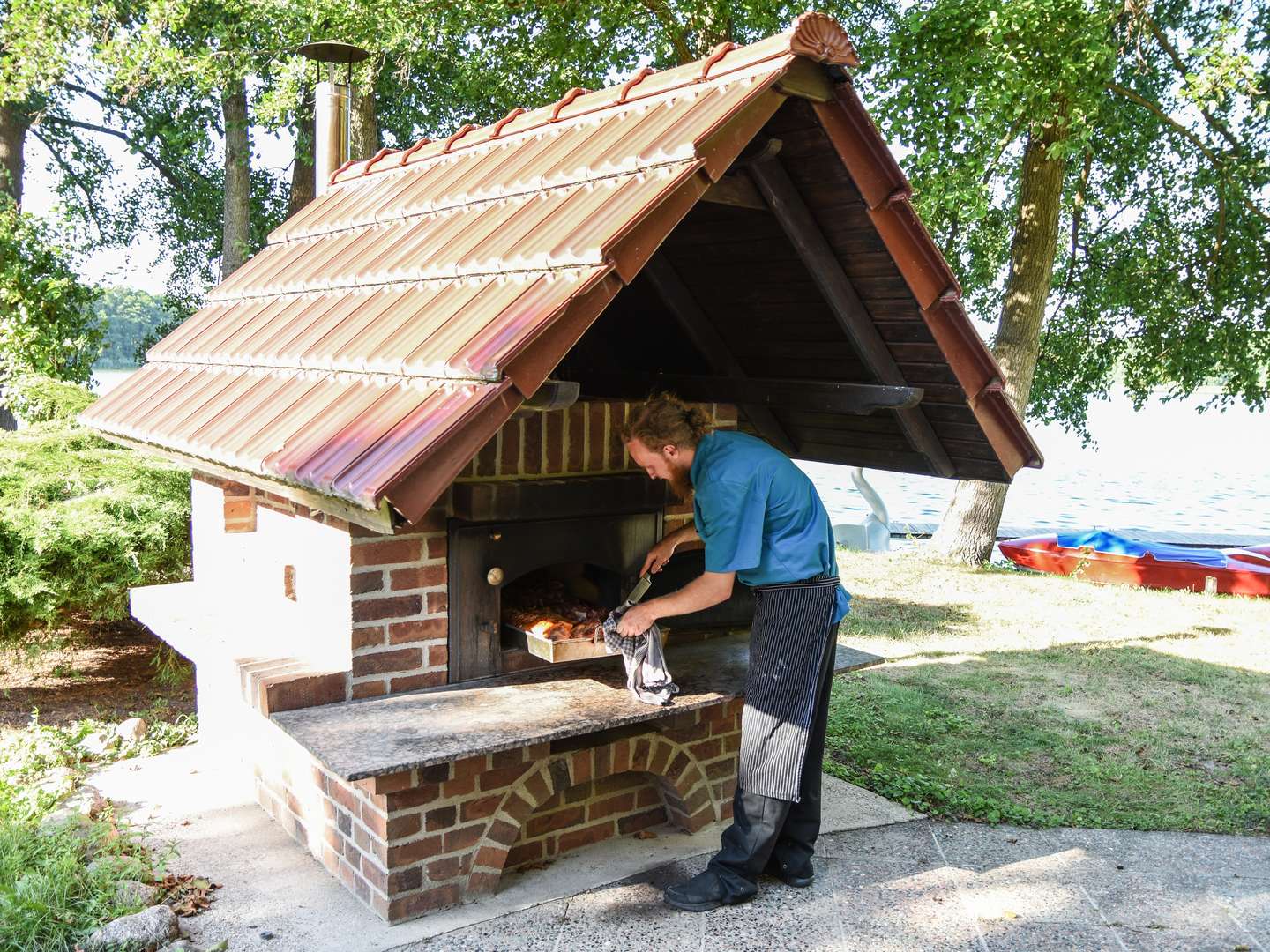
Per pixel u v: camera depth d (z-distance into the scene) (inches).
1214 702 267.3
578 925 135.5
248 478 134.3
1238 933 137.4
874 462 180.9
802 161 124.8
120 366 1141.1
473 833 139.9
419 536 137.9
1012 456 156.6
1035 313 471.8
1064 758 217.8
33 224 437.7
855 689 269.9
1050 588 439.8
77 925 129.3
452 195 156.7
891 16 490.0
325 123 241.4
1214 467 1272.1
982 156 386.6
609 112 143.7
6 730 233.6
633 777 165.9
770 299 157.2
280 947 128.3
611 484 146.5
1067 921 139.9
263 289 181.9
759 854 140.4
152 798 178.1
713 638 171.8
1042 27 366.9
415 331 123.8
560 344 107.3
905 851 163.5
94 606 258.5
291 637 155.9
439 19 482.3
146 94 689.6
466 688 141.3
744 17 478.6
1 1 603.8
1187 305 558.3
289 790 161.9
